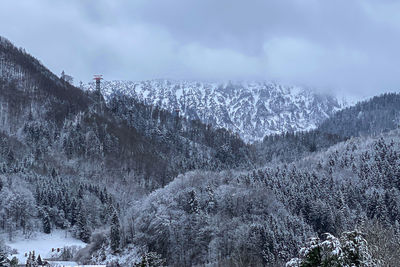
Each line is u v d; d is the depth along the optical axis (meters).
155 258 58.75
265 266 122.38
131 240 155.00
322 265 33.28
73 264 142.88
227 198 160.38
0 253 88.31
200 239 139.50
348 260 32.53
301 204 169.12
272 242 126.94
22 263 140.88
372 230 61.34
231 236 133.75
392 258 51.91
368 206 166.62
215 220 145.88
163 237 144.25
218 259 127.38
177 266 135.38
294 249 126.12
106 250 154.38
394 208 164.75
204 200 161.50
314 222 160.00
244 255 124.50
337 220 150.12
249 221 144.50
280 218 148.75
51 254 170.00
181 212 153.38
